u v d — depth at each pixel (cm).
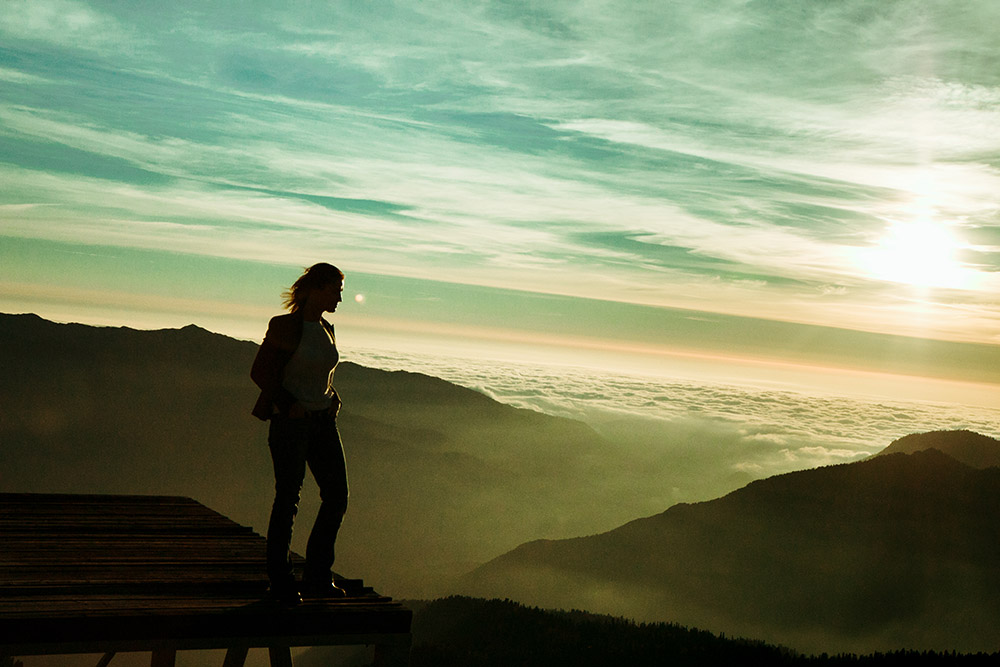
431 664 6331
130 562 524
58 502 747
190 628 407
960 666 5562
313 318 458
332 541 478
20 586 440
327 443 469
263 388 446
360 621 441
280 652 507
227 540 612
